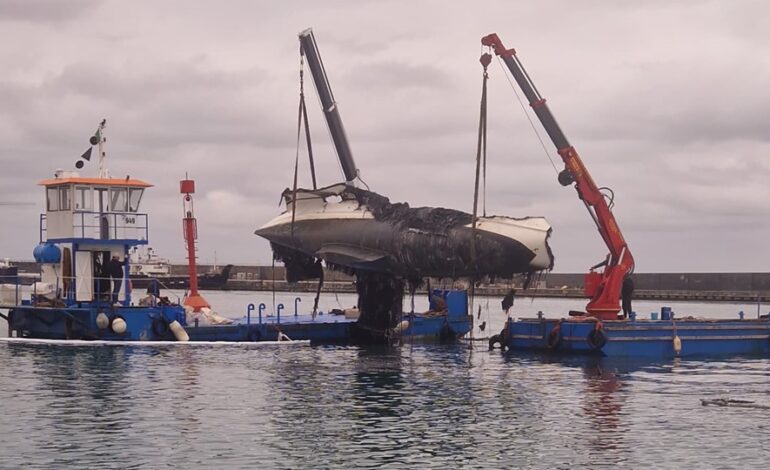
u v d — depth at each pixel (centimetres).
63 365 4016
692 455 2550
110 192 4922
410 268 4738
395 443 2661
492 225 4597
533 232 4559
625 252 4691
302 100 4875
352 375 3872
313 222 4994
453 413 3078
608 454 2555
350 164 5141
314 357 4441
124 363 4084
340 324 5188
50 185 4903
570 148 4653
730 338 4769
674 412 3117
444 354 4688
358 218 4894
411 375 3900
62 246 4944
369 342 5147
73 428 2800
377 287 5038
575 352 4650
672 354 4659
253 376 3784
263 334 5012
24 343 4766
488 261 4575
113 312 4716
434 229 4628
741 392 3528
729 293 11488
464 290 5541
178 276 13525
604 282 4691
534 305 10706
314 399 3297
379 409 3131
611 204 4675
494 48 4666
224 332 4909
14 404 3152
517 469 2417
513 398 3362
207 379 3691
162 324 4797
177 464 2425
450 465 2450
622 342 4575
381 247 4759
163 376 3744
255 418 2964
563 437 2744
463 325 5441
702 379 3862
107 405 3145
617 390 3556
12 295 4991
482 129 4309
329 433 2769
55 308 4753
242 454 2525
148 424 2862
